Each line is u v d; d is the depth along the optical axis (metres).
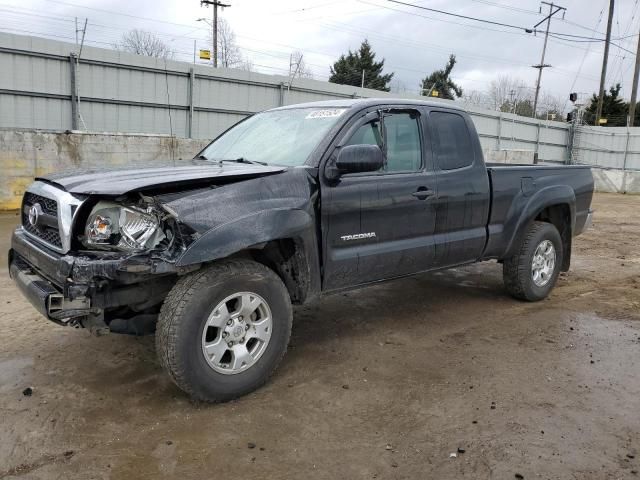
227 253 3.36
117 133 13.23
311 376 4.05
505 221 5.52
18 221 10.84
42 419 3.35
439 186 4.80
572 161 36.38
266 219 3.58
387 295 6.29
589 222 6.69
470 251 5.21
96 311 3.31
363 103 4.44
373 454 3.05
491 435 3.26
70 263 3.18
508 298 6.25
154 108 18.14
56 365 4.13
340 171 4.00
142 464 2.92
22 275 3.67
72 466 2.88
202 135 19.52
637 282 7.25
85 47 16.09
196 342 3.38
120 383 3.86
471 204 5.11
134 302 3.47
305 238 3.85
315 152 4.05
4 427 3.24
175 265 3.21
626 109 52.94
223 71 19.48
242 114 20.42
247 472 2.87
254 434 3.24
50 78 15.67
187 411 3.49
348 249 4.22
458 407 3.61
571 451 3.11
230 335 3.55
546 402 3.70
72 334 4.76
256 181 3.67
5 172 11.97
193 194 3.40
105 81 16.83
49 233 3.62
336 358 4.40
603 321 5.47
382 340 4.83
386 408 3.58
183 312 3.32
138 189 3.22
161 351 3.36
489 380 4.02
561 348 4.70
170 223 3.30
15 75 15.09
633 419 3.49
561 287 6.88
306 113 4.66
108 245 3.31
